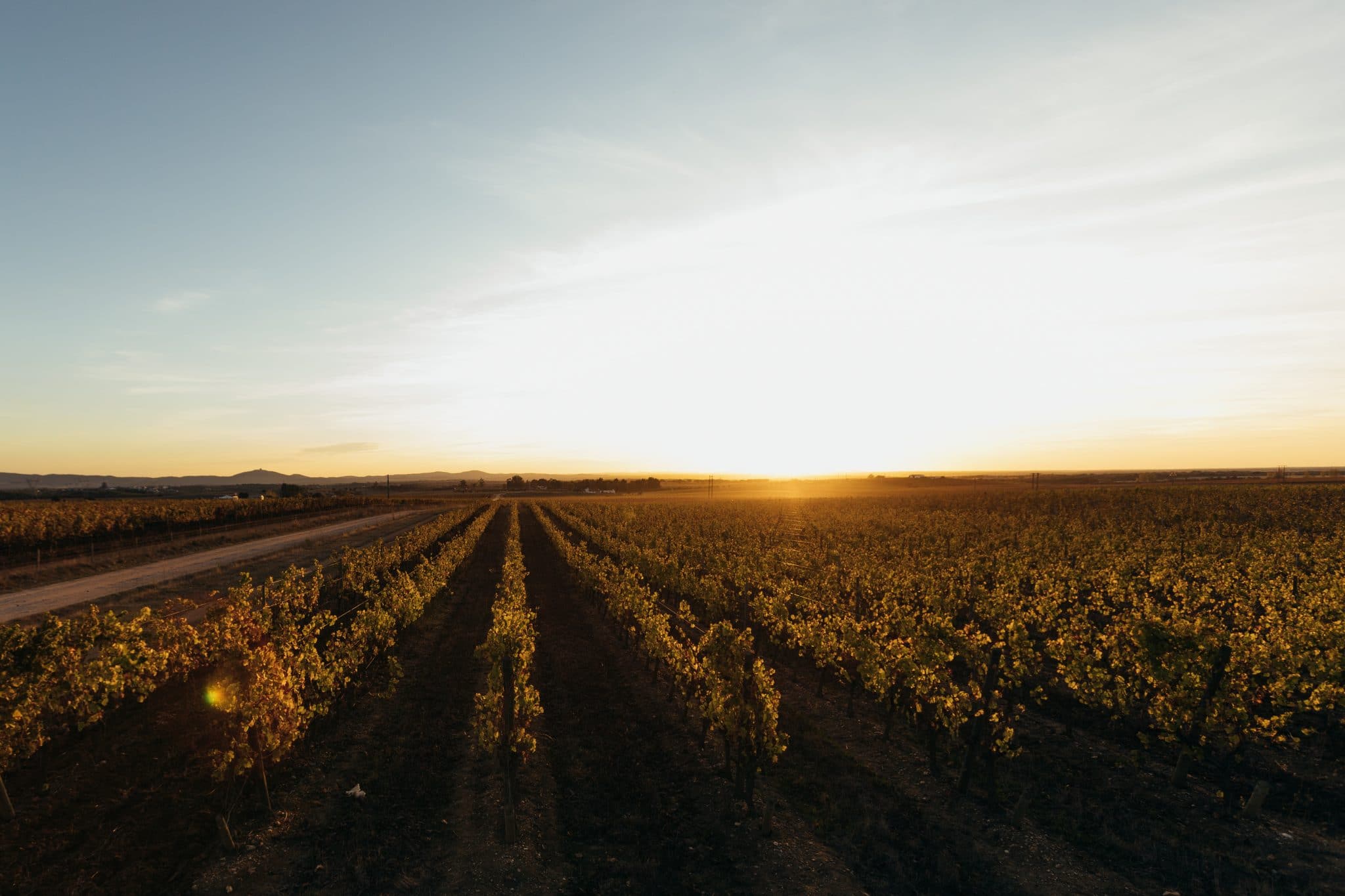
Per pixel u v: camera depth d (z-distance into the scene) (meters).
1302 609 18.38
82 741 13.91
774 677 19.98
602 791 12.55
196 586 33.19
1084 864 10.12
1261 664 12.70
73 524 46.34
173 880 9.45
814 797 12.42
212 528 63.56
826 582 26.22
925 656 15.39
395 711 16.42
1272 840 10.63
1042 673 19.27
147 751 13.60
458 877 9.73
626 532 51.59
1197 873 9.75
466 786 12.55
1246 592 21.78
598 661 21.31
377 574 33.09
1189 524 43.78
